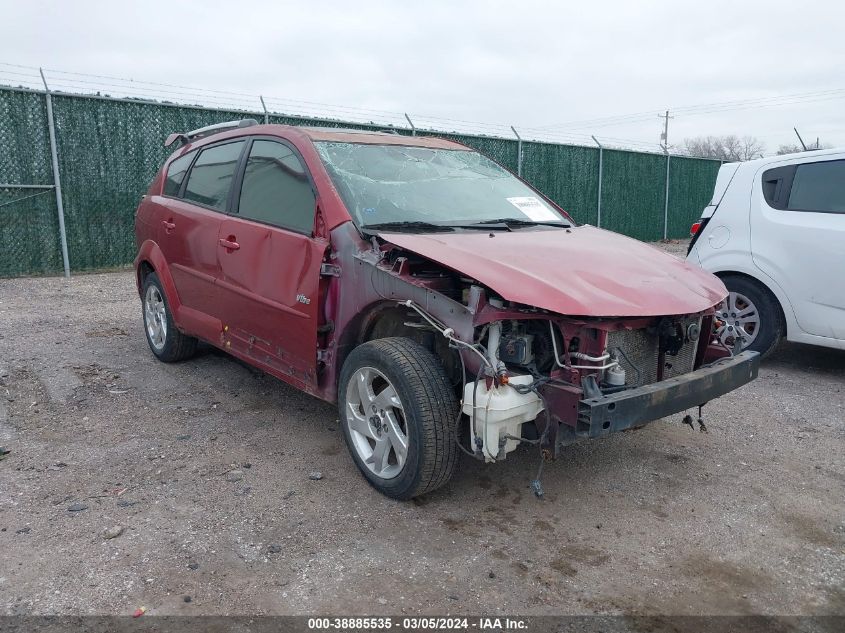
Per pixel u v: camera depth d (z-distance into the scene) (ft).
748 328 20.08
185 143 19.10
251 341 14.33
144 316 19.62
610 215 55.88
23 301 27.07
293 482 12.14
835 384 18.75
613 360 10.40
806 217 18.71
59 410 15.26
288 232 13.14
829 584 9.63
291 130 14.38
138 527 10.51
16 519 10.64
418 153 15.42
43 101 32.48
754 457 13.80
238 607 8.73
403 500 11.47
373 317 12.17
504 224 13.80
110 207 35.09
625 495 12.08
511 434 10.23
